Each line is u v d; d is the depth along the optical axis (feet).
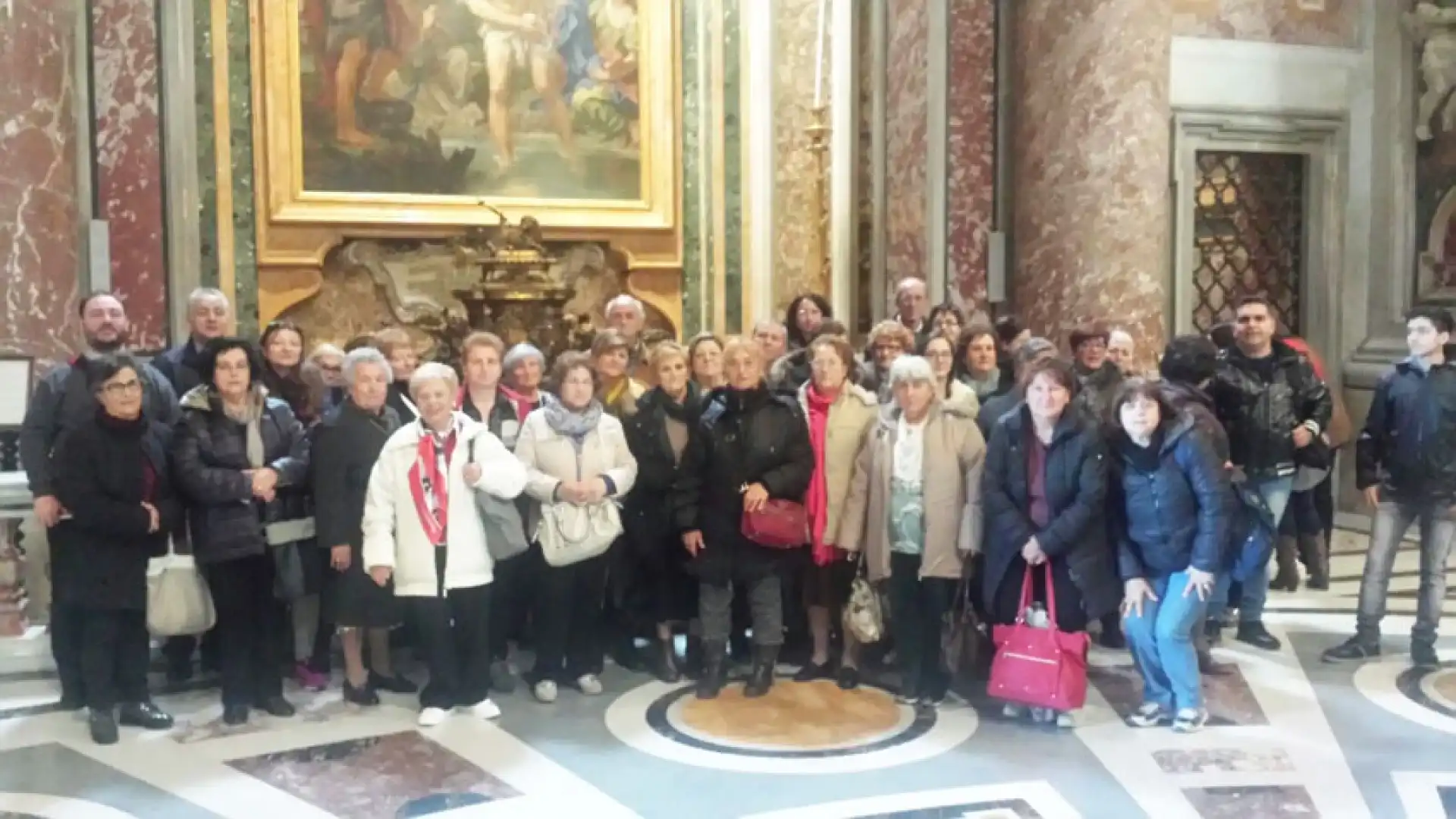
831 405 18.79
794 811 14.32
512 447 18.69
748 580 18.28
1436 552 19.47
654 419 18.86
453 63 29.12
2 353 20.90
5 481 19.81
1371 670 19.54
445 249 29.35
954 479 17.53
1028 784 15.07
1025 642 16.79
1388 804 14.46
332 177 28.32
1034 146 28.17
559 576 18.26
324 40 28.07
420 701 17.70
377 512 17.08
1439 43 31.01
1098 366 21.68
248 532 16.81
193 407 17.01
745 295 31.96
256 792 14.96
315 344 28.35
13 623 20.15
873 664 19.88
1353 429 32.45
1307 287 32.50
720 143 31.53
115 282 24.52
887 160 29.94
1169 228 30.89
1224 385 21.77
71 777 15.47
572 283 30.42
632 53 30.68
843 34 30.78
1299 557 26.55
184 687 19.03
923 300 24.35
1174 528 16.58
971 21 28.53
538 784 15.17
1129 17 26.55
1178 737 16.67
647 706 18.02
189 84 25.85
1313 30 31.94
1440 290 31.22
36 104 21.27
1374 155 32.24
